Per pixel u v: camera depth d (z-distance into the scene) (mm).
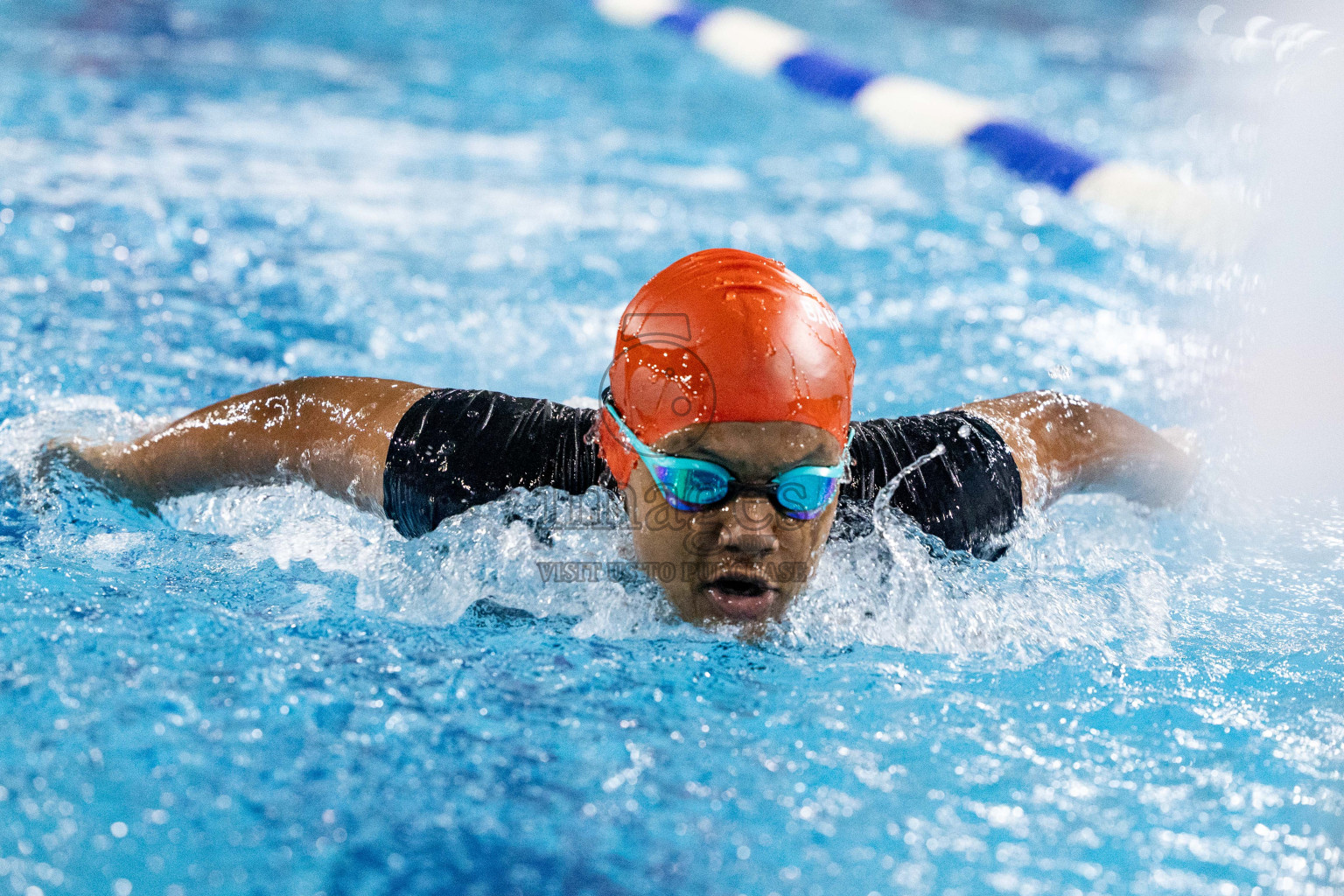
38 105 15445
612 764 4465
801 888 3861
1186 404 8695
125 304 9508
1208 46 23453
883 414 8180
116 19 21172
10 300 9359
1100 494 7062
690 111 18469
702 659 5254
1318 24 17828
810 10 26594
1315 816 4320
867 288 10961
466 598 5555
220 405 6383
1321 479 7664
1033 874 3969
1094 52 23344
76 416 7094
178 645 5082
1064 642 5527
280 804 4105
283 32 21500
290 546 6129
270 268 10641
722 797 4301
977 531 5980
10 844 3842
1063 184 15305
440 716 4695
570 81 19734
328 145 14938
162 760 4289
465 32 22734
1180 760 4633
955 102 18500
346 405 6156
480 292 10383
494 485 5758
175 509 6488
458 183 13789
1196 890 3926
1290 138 13891
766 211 13445
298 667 4977
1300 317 10422
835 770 4488
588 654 5250
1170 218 13508
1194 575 6391
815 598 5523
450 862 3898
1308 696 5117
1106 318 10461
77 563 5832
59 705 4562
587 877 3875
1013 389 8758
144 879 3734
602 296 10469
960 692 5074
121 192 12289
